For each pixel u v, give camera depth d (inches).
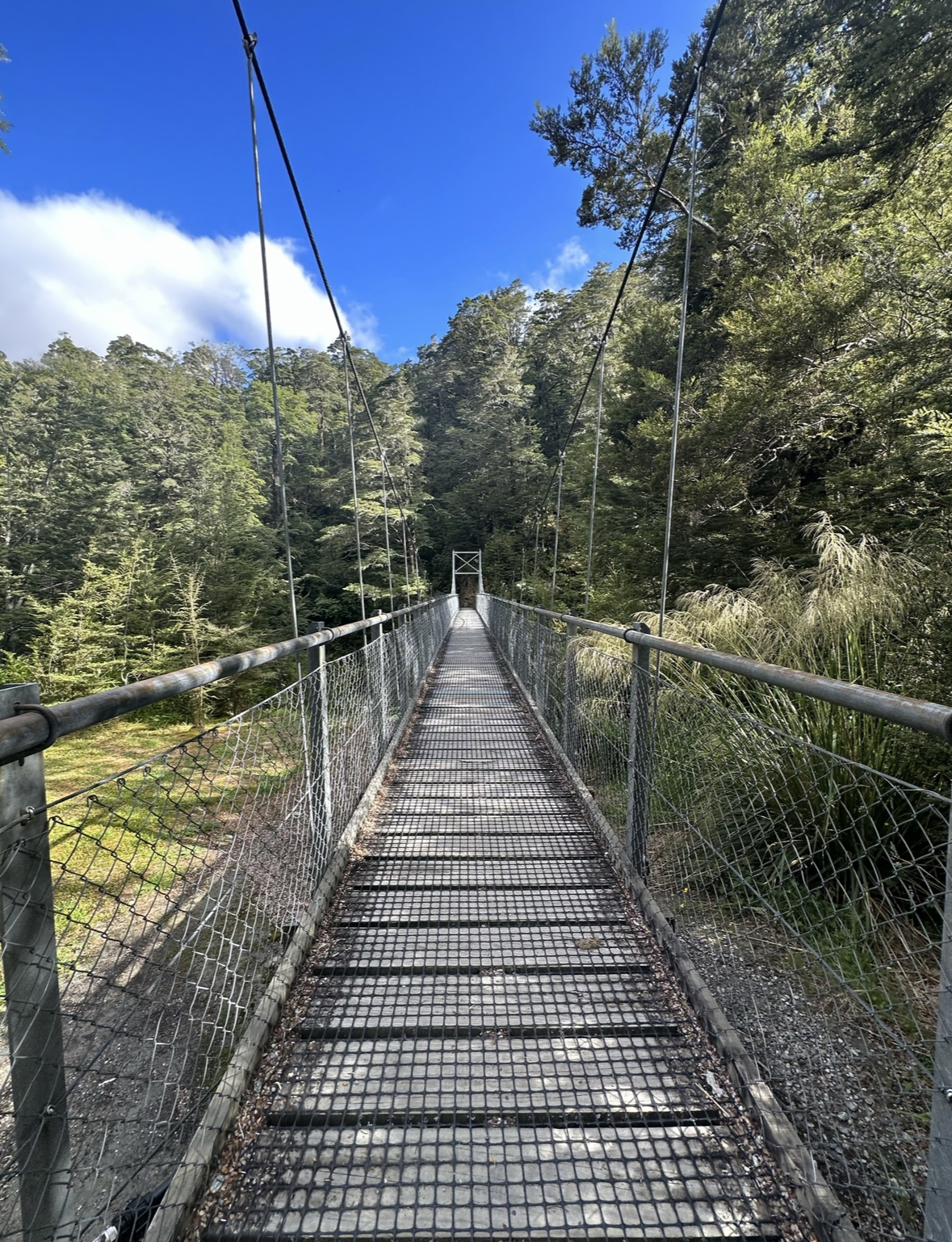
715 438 185.5
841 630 90.5
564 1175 36.8
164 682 33.6
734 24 258.1
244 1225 34.1
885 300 144.3
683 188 303.7
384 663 126.8
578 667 112.7
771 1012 50.8
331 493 832.3
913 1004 49.2
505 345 1038.4
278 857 64.1
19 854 25.4
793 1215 34.2
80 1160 40.3
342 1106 42.0
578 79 335.6
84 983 78.8
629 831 71.7
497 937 63.6
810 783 63.5
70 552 551.2
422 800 105.7
